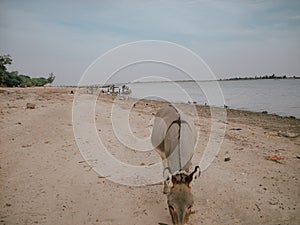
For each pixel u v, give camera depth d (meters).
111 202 5.33
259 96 35.03
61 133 10.20
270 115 17.41
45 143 8.91
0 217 4.74
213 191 5.76
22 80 55.59
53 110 15.19
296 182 6.17
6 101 19.08
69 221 4.68
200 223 4.64
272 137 10.50
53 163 7.21
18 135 9.75
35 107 16.23
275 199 5.41
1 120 11.98
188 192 3.84
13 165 6.99
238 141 9.79
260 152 8.41
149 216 4.87
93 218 4.79
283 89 50.09
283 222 4.68
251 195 5.57
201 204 5.25
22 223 4.59
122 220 4.74
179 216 3.60
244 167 7.12
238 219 4.77
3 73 48.06
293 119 15.70
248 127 12.69
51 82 66.44
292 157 7.92
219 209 5.08
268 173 6.69
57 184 6.00
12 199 5.34
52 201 5.31
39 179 6.21
